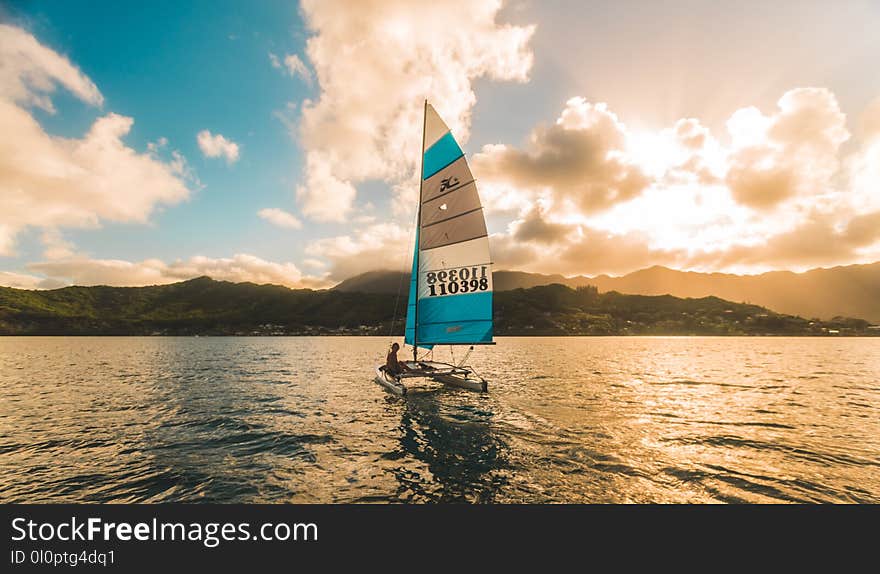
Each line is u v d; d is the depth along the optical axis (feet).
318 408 57.52
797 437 41.32
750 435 42.14
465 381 71.87
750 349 290.35
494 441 40.14
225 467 33.68
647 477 30.78
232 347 317.63
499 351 247.70
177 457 36.22
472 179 65.98
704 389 76.64
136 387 82.12
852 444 38.93
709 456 35.29
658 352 240.53
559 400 62.95
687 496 27.81
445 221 70.08
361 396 67.92
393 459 35.12
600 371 114.32
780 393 72.13
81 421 50.44
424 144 74.33
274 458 35.73
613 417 50.78
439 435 42.52
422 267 73.56
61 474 32.42
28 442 41.06
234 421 49.75
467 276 66.80
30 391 76.79
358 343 430.20
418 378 83.97
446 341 69.62
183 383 88.48
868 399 65.72
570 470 32.27
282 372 113.91
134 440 41.60
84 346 342.23
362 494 28.53
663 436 41.63
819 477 30.81
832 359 177.27
